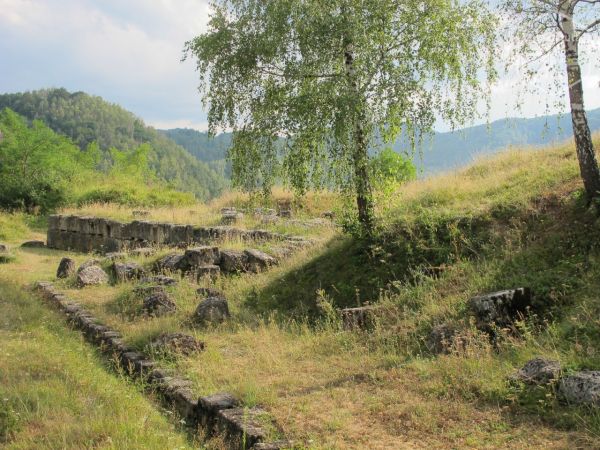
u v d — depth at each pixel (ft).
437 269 31.58
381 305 29.66
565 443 14.69
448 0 34.86
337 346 26.48
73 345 29.32
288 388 21.35
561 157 41.14
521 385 17.81
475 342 22.33
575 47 29.04
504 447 15.14
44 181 107.76
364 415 18.26
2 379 21.53
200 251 43.70
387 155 40.57
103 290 42.06
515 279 26.94
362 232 36.88
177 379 23.03
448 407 17.93
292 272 38.73
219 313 32.32
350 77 34.86
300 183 36.09
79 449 15.98
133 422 18.30
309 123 34.04
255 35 36.45
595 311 22.57
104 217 73.10
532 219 31.45
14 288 42.34
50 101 459.73
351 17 33.40
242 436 17.12
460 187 40.96
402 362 22.99
